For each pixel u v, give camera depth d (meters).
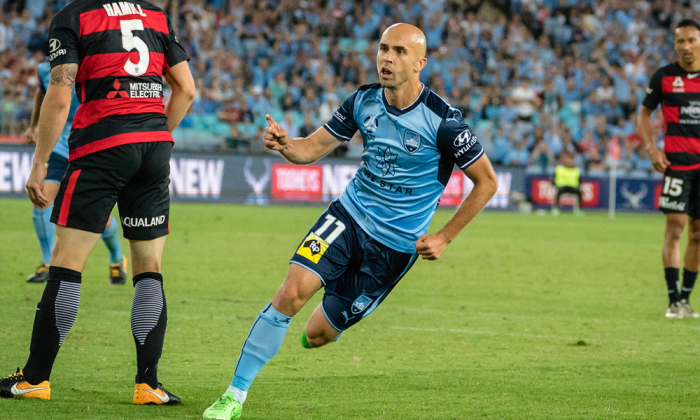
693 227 12.05
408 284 14.70
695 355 8.98
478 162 6.20
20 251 16.81
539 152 42.69
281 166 36.16
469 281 15.37
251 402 6.35
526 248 22.17
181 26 41.22
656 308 12.84
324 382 7.16
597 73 49.19
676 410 6.41
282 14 45.19
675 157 11.98
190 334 9.24
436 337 9.69
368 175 6.47
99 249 17.69
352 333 9.77
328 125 6.73
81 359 7.65
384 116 6.35
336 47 44.03
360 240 6.40
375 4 48.38
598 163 43.44
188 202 34.25
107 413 5.70
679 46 11.80
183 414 5.83
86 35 6.00
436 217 32.88
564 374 7.78
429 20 47.81
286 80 41.94
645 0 54.28
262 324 5.98
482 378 7.48
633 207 42.81
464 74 46.12
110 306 10.69
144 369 6.13
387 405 6.34
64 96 5.93
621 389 7.16
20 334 8.59
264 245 20.28
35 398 6.02
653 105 12.23
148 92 6.22
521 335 10.00
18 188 30.64
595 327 10.81
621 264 19.25
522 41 50.06
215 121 37.59
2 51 36.41
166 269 15.25
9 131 32.06
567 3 53.62
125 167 6.08
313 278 6.13
